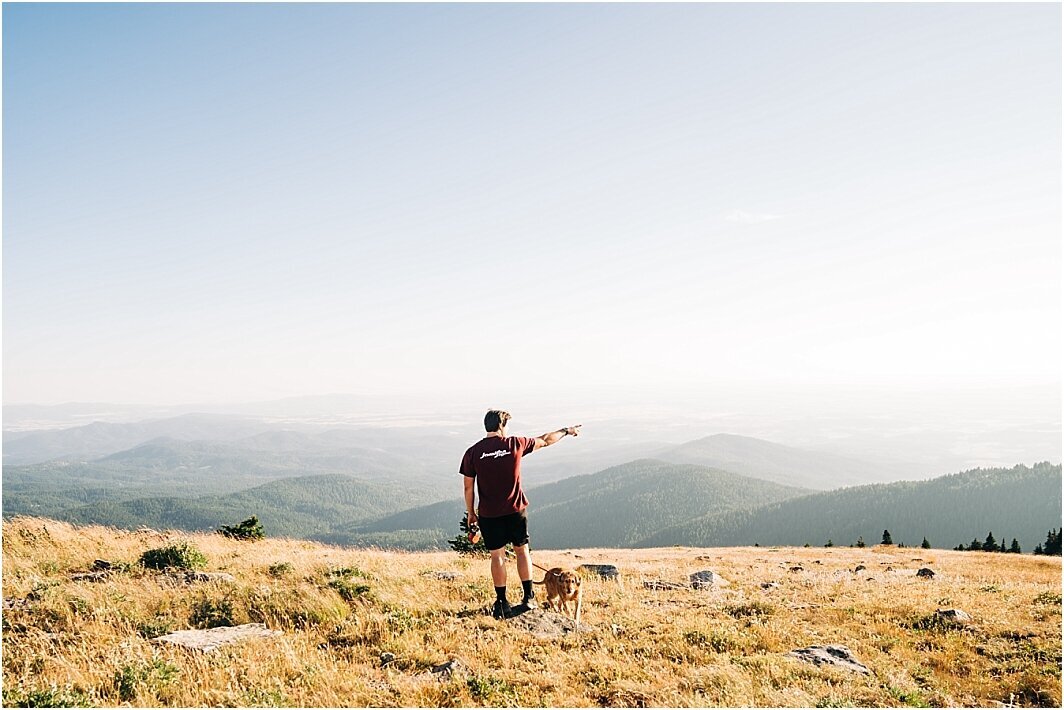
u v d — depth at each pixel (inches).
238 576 458.9
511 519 366.9
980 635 406.0
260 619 367.6
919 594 553.6
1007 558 1477.6
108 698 246.2
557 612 381.4
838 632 407.5
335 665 290.0
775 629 395.2
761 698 277.6
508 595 442.9
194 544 614.9
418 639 328.2
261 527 940.0
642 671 299.0
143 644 307.1
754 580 685.9
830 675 315.3
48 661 276.7
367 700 255.1
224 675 270.1
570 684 282.2
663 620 397.1
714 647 349.7
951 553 1733.5
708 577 652.7
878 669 338.0
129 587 402.9
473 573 548.7
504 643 323.0
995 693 316.2
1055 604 493.0
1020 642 389.1
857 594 553.9
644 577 655.8
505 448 365.4
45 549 542.0
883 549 1920.5
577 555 1264.8
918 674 335.3
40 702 231.0
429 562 671.1
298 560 567.2
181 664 278.5
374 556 686.5
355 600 403.9
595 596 470.9
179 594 397.4
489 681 276.7
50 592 372.2
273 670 281.1
